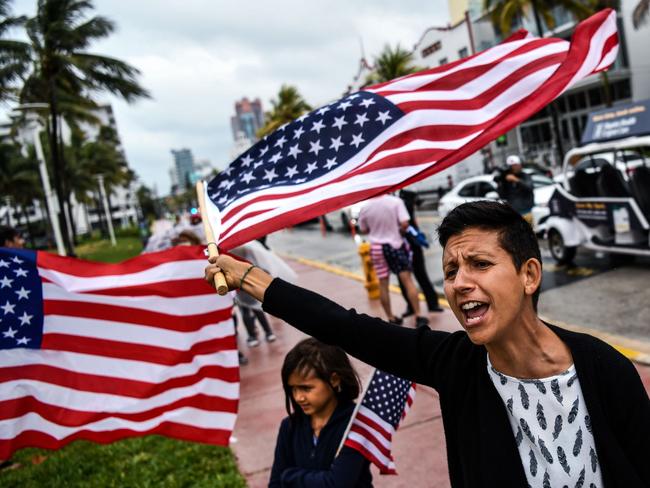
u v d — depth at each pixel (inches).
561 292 299.3
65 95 939.3
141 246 1338.6
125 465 183.0
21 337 114.3
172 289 120.3
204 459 177.9
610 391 47.2
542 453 48.4
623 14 1139.9
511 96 79.3
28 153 1831.9
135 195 3686.0
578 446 47.6
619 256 326.0
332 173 79.7
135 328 119.2
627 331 226.7
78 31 824.3
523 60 81.3
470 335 48.4
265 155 85.4
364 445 83.2
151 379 118.8
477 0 1349.7
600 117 318.0
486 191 515.8
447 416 54.6
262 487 158.2
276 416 204.8
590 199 315.6
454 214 50.3
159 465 179.3
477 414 51.4
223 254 72.5
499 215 48.3
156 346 119.6
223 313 121.0
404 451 163.3
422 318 270.8
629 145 292.8
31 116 692.7
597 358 47.9
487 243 48.0
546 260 376.2
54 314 116.2
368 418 84.2
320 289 414.3
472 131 77.8
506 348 48.9
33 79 858.1
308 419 89.6
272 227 71.6
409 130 79.8
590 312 258.1
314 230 932.0
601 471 47.5
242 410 215.3
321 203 73.4
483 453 49.9
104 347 118.0
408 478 149.0
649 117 290.2
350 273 460.4
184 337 120.5
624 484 46.4
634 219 292.5
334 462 82.9
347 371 86.7
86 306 117.5
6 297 114.0
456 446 54.2
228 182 85.4
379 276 273.7
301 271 519.5
